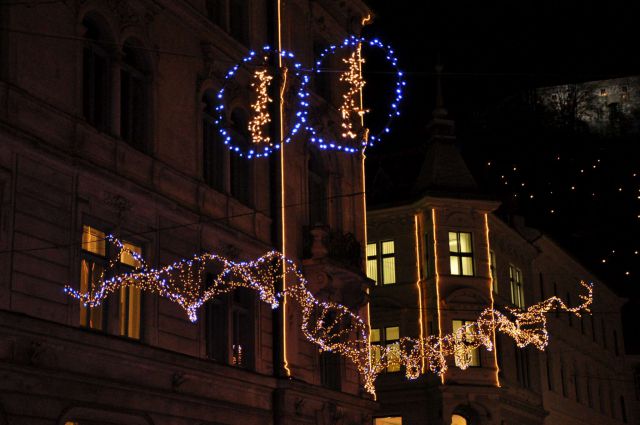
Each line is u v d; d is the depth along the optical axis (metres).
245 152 28.95
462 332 41.47
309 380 30.05
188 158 25.64
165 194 24.30
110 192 22.14
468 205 43.31
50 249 20.08
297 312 29.91
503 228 46.09
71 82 21.34
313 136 32.38
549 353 51.62
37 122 20.19
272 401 28.03
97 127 22.16
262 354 28.05
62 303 20.25
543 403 49.22
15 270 19.08
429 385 41.53
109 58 23.06
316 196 33.12
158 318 23.47
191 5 26.08
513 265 48.06
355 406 32.75
